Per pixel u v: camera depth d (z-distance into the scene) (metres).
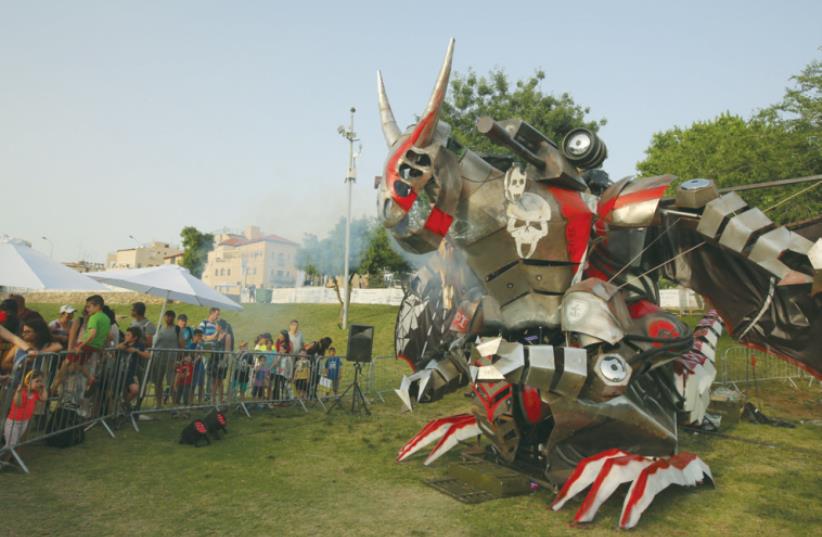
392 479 5.04
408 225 4.25
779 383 12.34
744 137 16.83
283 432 7.05
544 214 4.18
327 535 3.67
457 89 19.03
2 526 3.56
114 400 6.68
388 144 4.55
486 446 5.81
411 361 5.99
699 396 5.79
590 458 4.30
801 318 4.53
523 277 4.34
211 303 8.70
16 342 5.12
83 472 4.88
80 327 7.11
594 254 4.79
